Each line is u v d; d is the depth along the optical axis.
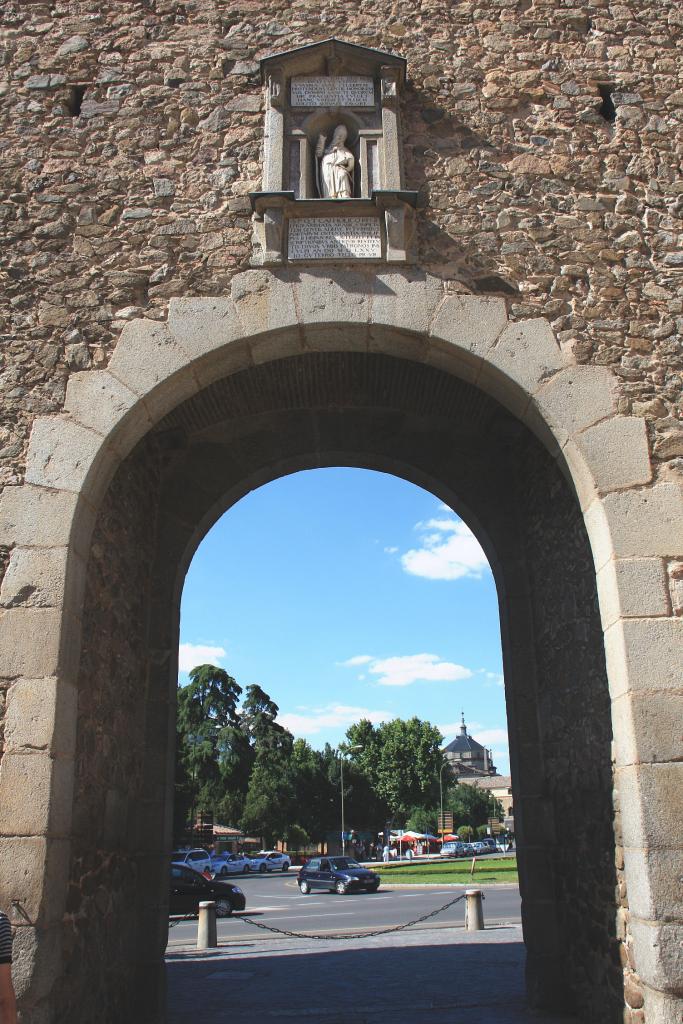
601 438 5.69
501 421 7.91
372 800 57.00
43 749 4.86
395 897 21.50
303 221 6.17
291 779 51.41
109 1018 5.91
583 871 6.30
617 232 6.22
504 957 9.81
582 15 6.88
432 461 8.45
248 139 6.43
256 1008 7.02
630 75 6.70
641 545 5.41
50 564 5.29
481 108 6.57
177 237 6.13
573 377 5.83
